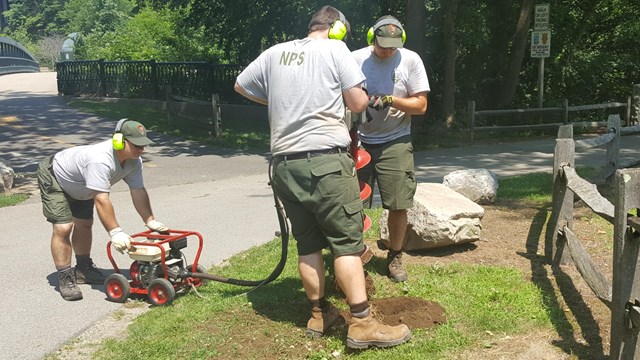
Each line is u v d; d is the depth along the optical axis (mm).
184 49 25531
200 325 4586
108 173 5078
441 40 17188
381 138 5074
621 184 3451
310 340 4309
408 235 6164
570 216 5598
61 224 5363
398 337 4121
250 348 4211
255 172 11664
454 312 4645
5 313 5102
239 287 5367
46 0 59000
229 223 7840
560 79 19688
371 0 15898
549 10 17250
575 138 17047
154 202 9203
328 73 4020
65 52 31891
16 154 13477
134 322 4773
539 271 5578
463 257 6004
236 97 18953
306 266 4266
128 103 21359
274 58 4152
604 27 21125
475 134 16453
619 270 3512
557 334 4281
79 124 17250
